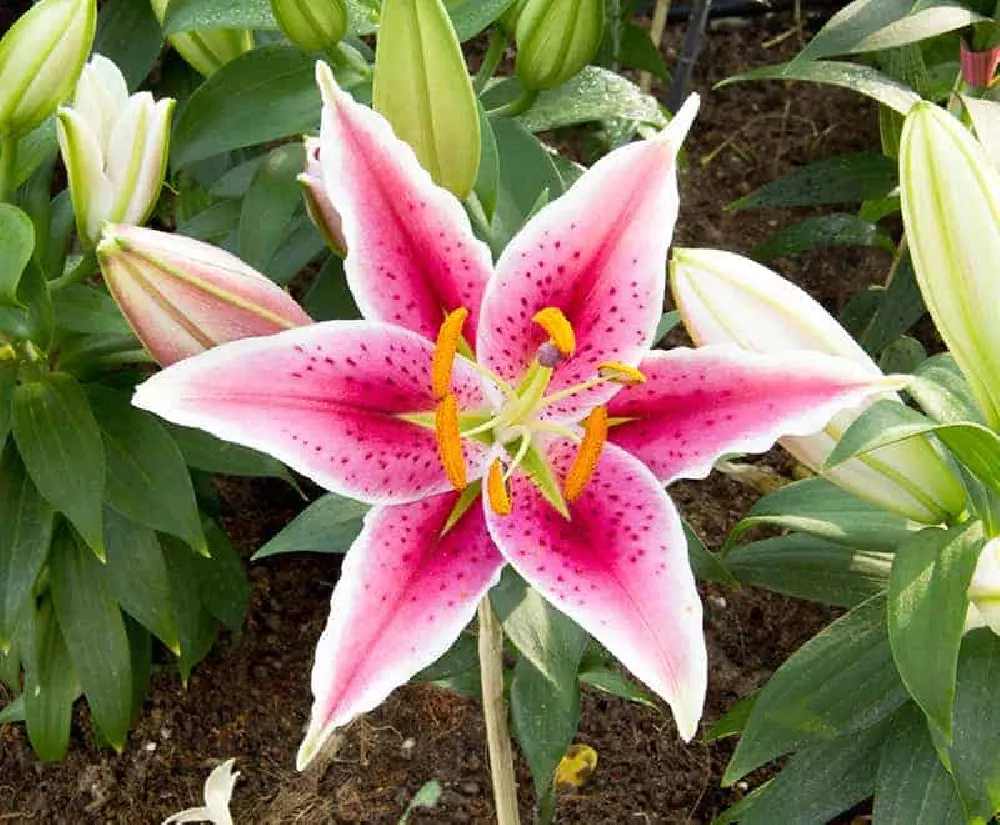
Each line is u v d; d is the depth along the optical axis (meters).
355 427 0.36
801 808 0.54
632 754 0.69
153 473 0.58
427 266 0.38
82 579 0.64
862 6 0.60
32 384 0.56
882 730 0.54
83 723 0.72
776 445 0.80
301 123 0.55
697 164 0.94
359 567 0.36
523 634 0.44
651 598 0.35
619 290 0.38
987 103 0.55
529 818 0.67
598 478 0.37
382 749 0.69
